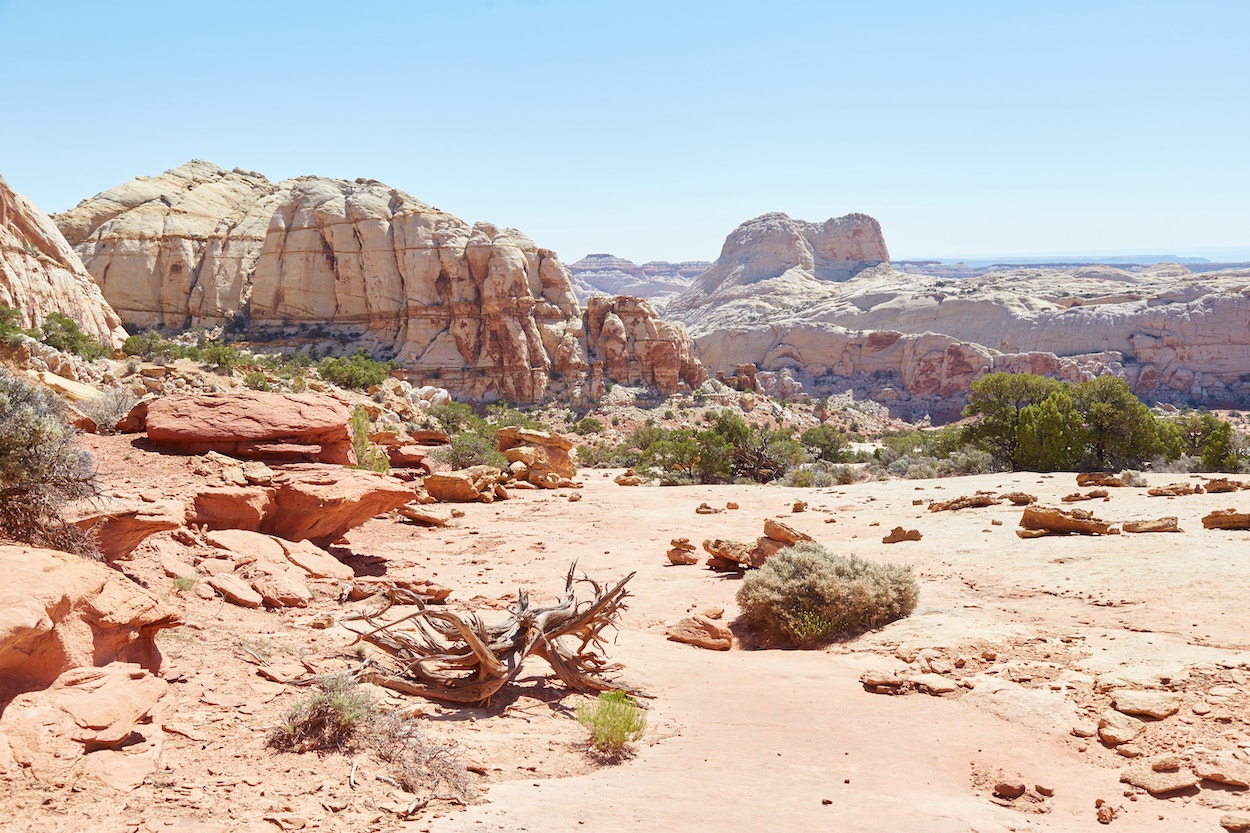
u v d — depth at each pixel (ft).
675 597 59.31
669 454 215.92
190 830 18.47
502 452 163.63
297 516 57.93
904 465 158.20
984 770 28.17
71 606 24.23
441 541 81.00
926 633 44.96
